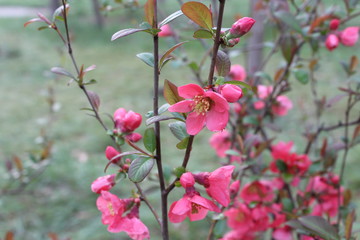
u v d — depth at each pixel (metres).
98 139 1.52
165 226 0.33
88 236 1.01
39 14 0.41
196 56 2.48
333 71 1.92
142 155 0.32
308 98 1.62
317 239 0.44
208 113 0.30
